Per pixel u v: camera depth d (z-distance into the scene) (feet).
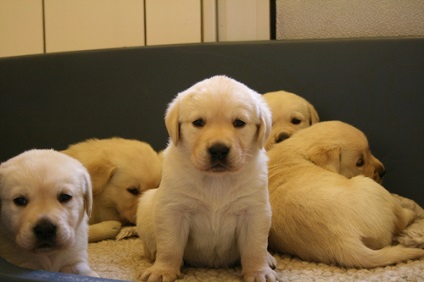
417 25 4.16
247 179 2.86
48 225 2.71
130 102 4.26
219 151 2.73
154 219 2.94
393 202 3.28
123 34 4.54
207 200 2.88
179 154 2.89
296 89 4.03
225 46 4.10
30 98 4.38
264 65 4.07
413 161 3.86
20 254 2.83
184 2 4.41
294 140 3.59
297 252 3.16
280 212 3.20
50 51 4.68
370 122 3.93
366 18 4.24
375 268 3.01
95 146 3.91
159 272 2.85
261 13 4.33
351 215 3.09
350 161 3.56
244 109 2.83
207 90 2.85
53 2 4.63
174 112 2.89
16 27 4.72
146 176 3.75
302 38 4.34
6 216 2.80
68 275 2.55
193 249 3.00
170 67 4.18
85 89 4.31
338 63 3.95
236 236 2.96
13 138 4.42
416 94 3.83
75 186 2.88
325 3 4.29
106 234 3.58
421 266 2.98
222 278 2.93
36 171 2.81
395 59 3.85
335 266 3.06
